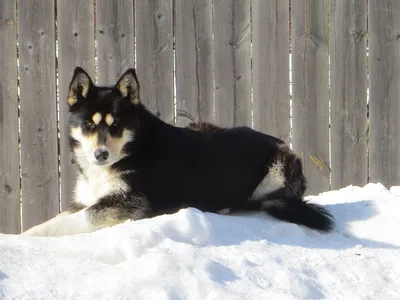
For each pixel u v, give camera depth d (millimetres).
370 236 4242
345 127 4895
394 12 4895
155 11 4816
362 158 4910
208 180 4367
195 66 4840
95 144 4234
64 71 4797
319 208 4324
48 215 4816
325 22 4863
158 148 4336
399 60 4906
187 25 4828
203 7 4824
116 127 4262
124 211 4273
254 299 3529
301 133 4879
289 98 4867
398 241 4195
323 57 4871
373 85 4902
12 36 4777
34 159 4805
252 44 4848
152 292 3412
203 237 3953
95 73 4824
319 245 4086
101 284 3459
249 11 4840
